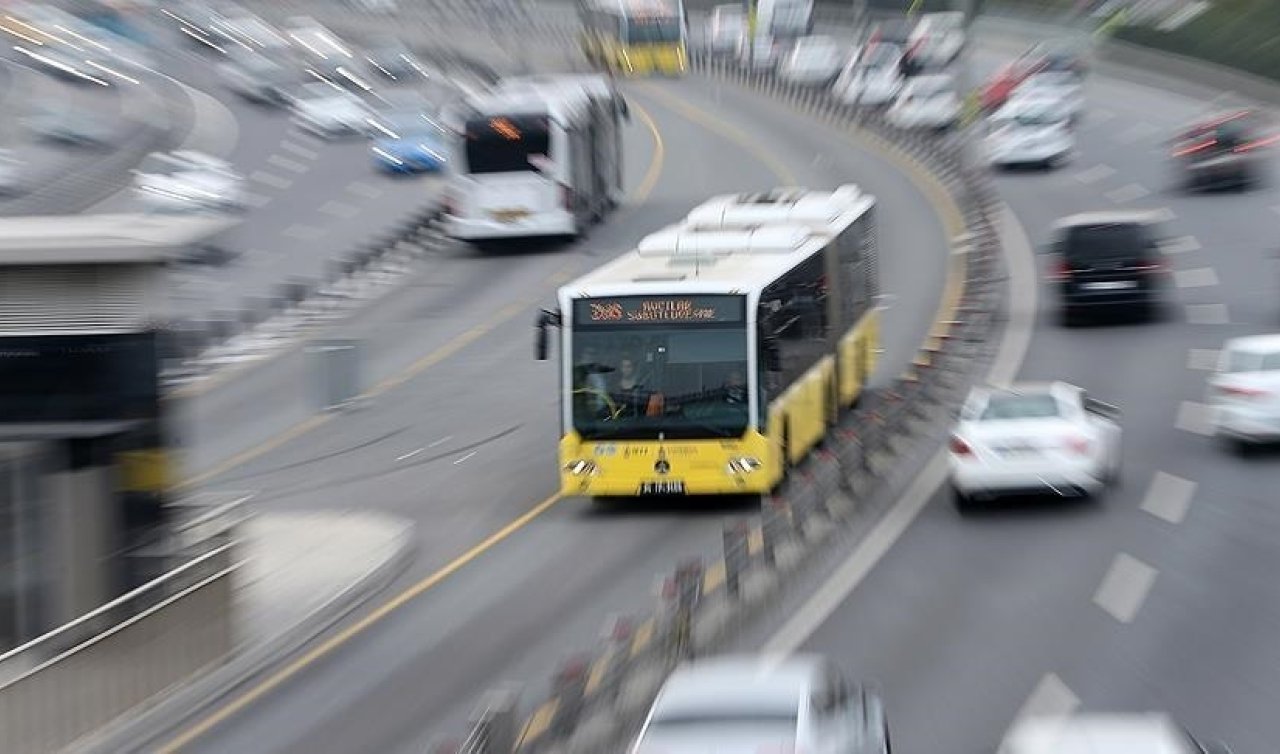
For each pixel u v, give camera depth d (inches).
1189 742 933.2
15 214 4977.9
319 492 2667.3
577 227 4601.4
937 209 5012.3
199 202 5255.9
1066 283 3516.2
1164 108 6835.6
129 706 1616.6
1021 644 1625.2
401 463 2822.3
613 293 2281.0
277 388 3476.9
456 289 4281.5
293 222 5280.5
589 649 1692.9
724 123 6894.7
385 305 4180.6
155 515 1788.9
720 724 1019.3
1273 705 1392.7
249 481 2780.5
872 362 3105.3
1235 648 1567.4
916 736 1360.7
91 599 1729.8
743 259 2454.5
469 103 4606.3
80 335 1742.1
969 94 6756.9
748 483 2244.1
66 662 1535.4
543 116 4505.4
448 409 3196.4
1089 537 2042.3
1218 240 4330.7
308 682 1716.3
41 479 1726.1
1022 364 3240.7
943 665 1567.4
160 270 1780.3
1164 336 3393.2
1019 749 922.7
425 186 5782.5
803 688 1059.3
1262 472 2326.5
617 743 1363.2
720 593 1850.4
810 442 2529.5
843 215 2908.5
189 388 3533.5
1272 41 6914.4
